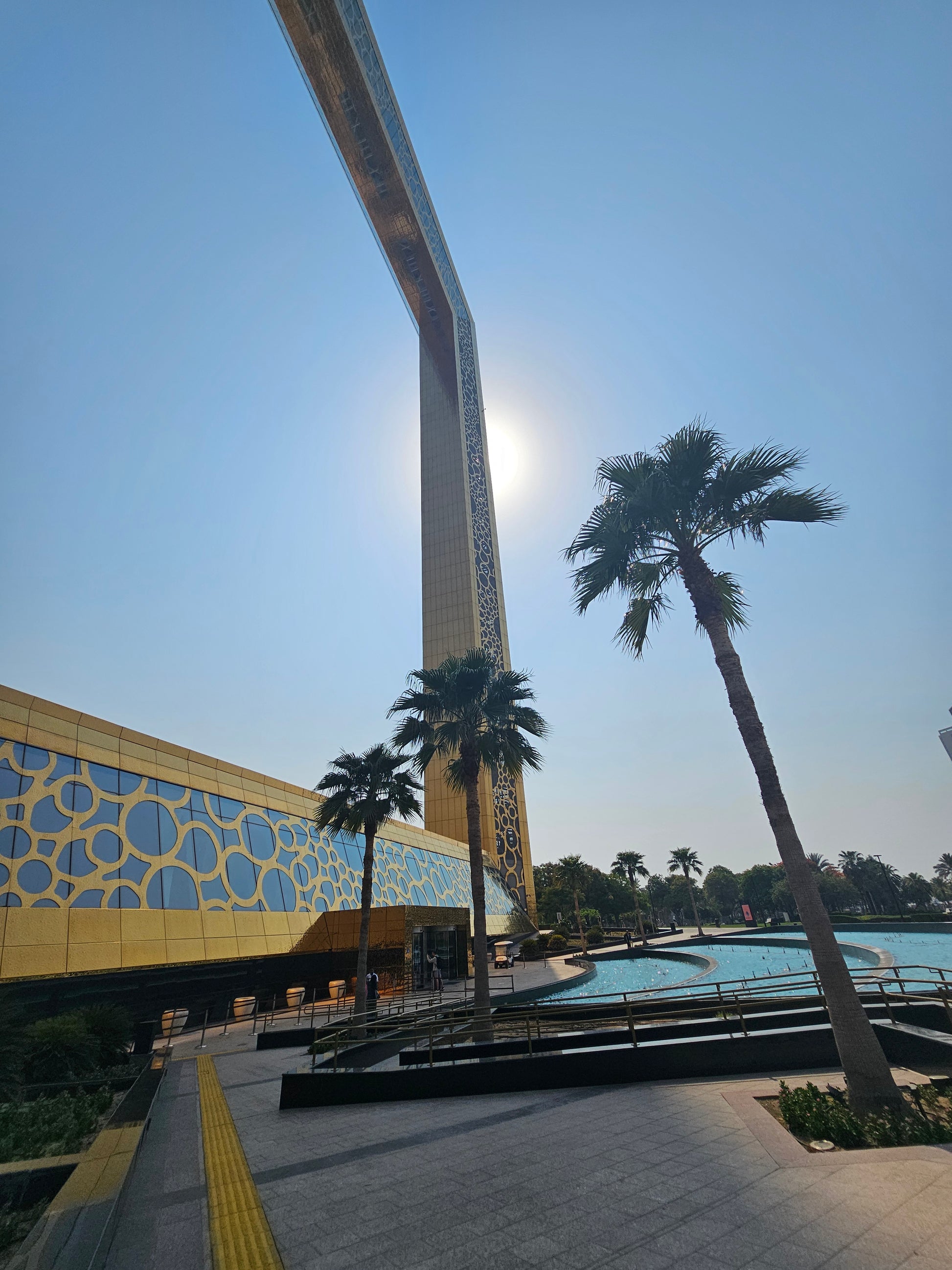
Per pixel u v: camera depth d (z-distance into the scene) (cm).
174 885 2425
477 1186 721
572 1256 550
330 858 3669
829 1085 1025
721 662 1291
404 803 2681
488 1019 1554
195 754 2936
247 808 3128
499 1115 1034
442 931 3734
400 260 8219
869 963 3788
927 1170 684
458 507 8056
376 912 3278
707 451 1363
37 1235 517
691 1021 1413
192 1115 1083
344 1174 775
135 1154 752
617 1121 948
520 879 6794
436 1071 1198
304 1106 1147
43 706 2217
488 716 2283
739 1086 1093
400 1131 966
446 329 9169
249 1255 560
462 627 7425
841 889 11512
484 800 6662
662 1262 533
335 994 2945
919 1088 994
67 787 2169
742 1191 665
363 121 6191
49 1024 1268
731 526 1395
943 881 14388
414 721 2323
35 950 1816
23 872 1895
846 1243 541
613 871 10650
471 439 8906
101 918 2058
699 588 1352
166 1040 2089
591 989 3491
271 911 2888
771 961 4697
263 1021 2447
